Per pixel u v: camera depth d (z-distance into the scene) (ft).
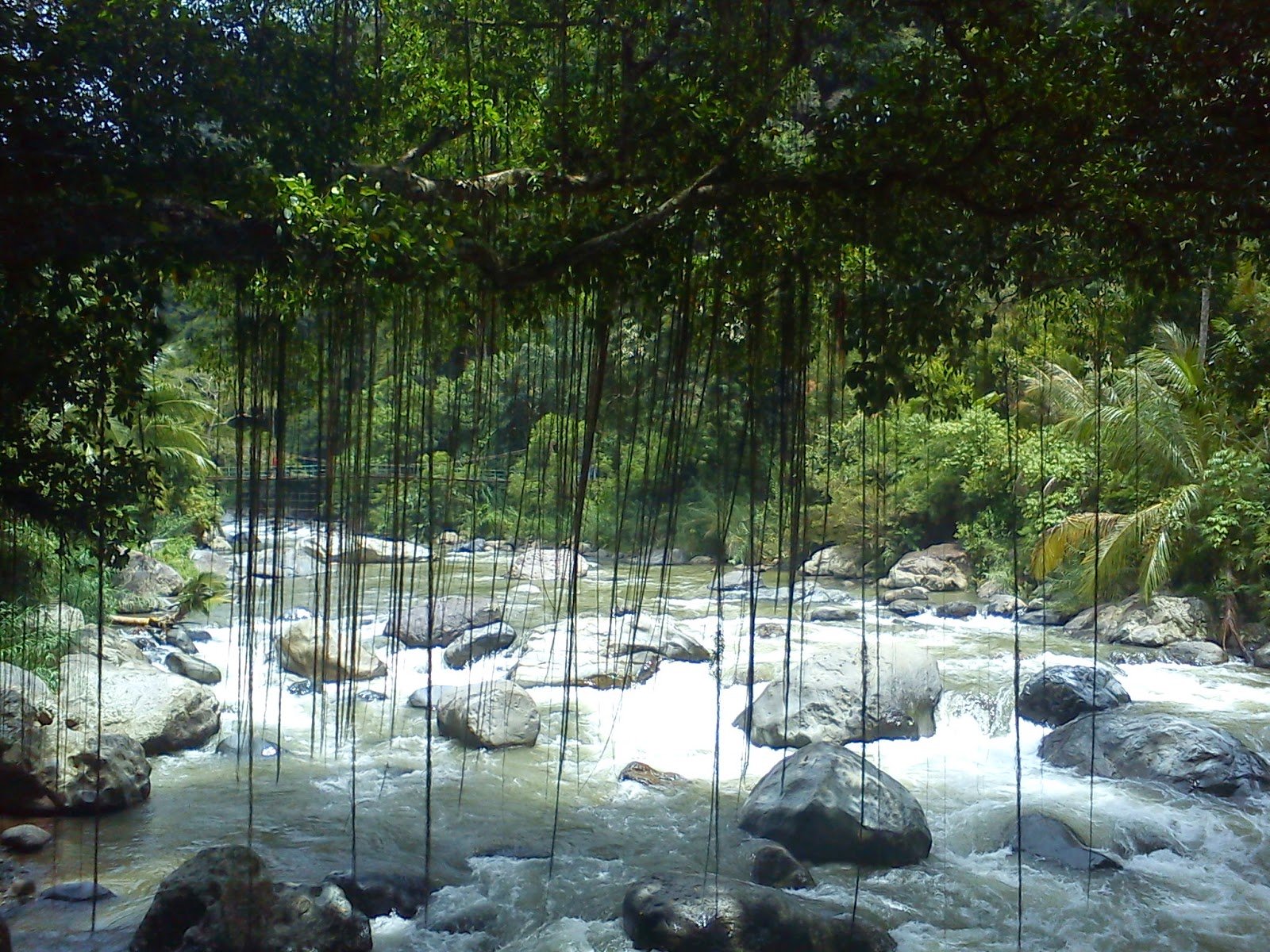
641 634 39.83
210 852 18.39
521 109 20.92
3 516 18.95
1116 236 20.06
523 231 19.35
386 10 19.60
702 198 19.48
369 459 18.94
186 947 16.94
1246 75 18.01
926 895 21.47
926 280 20.29
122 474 18.92
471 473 24.45
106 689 29.84
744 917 18.74
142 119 15.38
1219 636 46.26
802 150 19.89
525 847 23.53
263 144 17.06
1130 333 45.70
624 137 19.66
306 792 26.81
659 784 27.81
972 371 23.30
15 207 14.67
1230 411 39.06
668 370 20.12
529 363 23.00
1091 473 49.01
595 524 26.13
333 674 36.09
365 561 23.49
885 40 19.66
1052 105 18.66
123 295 16.49
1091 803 25.16
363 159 18.75
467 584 40.83
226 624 43.83
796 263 19.88
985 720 33.99
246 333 17.88
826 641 43.14
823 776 24.47
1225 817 25.84
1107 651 44.96
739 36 19.51
